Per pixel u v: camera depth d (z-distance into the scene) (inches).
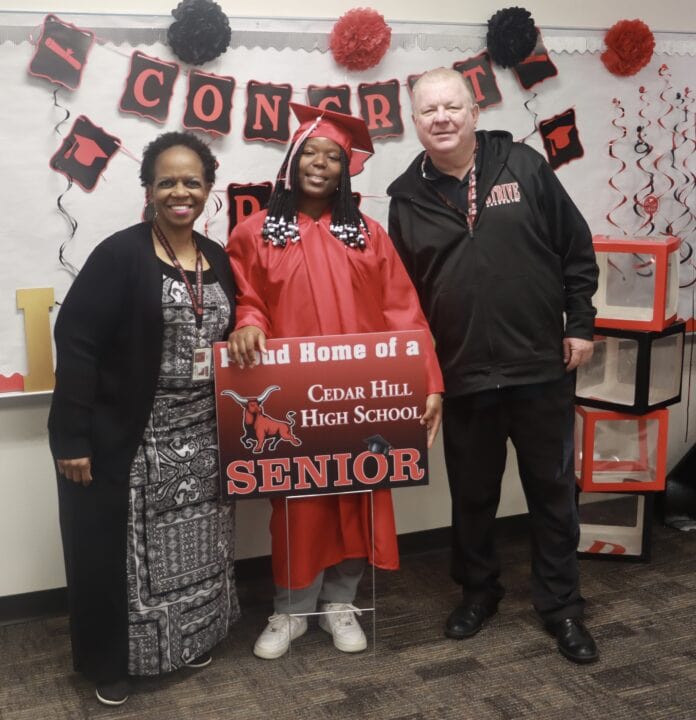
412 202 92.3
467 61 110.8
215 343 84.4
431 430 89.8
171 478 83.3
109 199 98.3
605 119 119.3
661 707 83.7
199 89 99.5
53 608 105.7
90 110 96.0
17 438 101.0
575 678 89.0
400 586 111.3
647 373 109.3
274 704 85.7
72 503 83.1
